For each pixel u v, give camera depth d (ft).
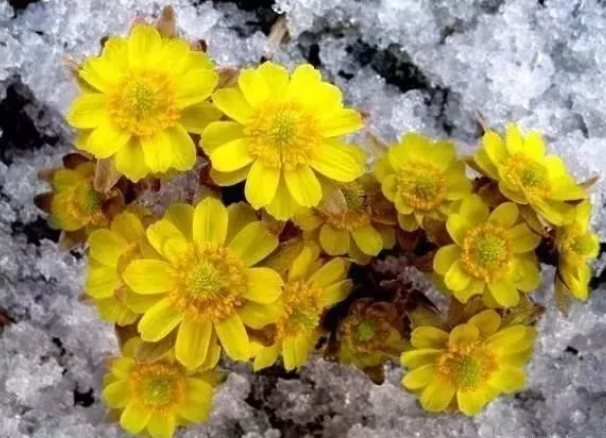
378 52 1.60
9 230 1.56
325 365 1.54
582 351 1.55
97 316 1.52
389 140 1.56
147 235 1.27
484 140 1.33
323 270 1.33
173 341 1.29
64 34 1.56
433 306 1.38
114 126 1.28
